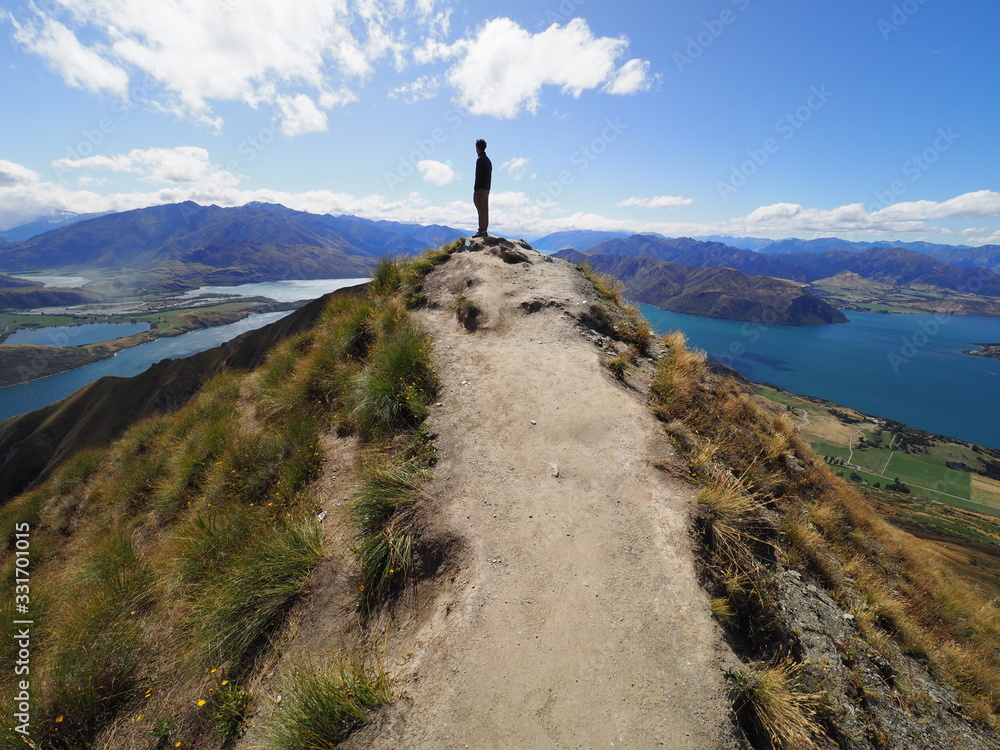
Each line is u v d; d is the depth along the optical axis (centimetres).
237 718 421
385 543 509
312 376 953
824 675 436
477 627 401
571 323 1034
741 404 1009
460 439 659
